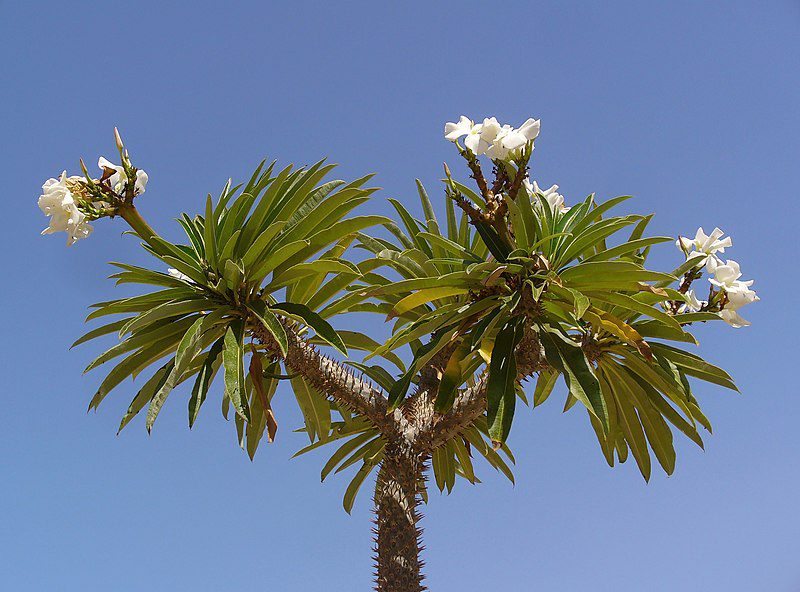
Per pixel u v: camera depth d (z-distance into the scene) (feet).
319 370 16.65
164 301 16.39
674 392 17.08
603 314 16.12
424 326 16.02
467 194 16.16
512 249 16.12
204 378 15.62
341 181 17.56
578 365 15.06
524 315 15.97
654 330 16.96
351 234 18.88
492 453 20.27
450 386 16.35
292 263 16.71
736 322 16.84
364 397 16.98
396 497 16.35
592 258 16.28
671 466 17.78
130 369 16.14
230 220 16.46
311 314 16.24
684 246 17.58
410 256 17.47
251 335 16.69
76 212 15.03
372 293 16.69
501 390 15.03
